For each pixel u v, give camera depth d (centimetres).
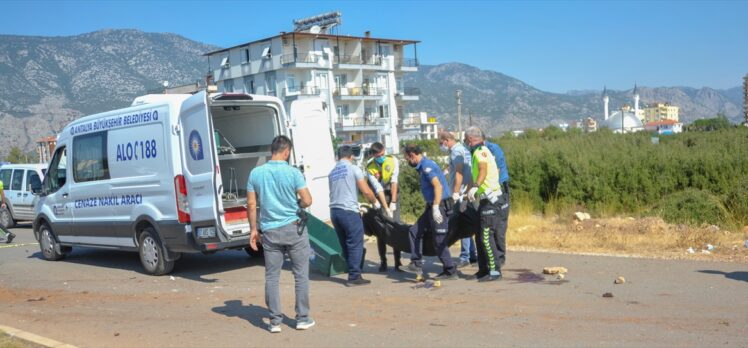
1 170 1962
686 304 683
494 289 794
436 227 855
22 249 1429
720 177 1420
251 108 1095
